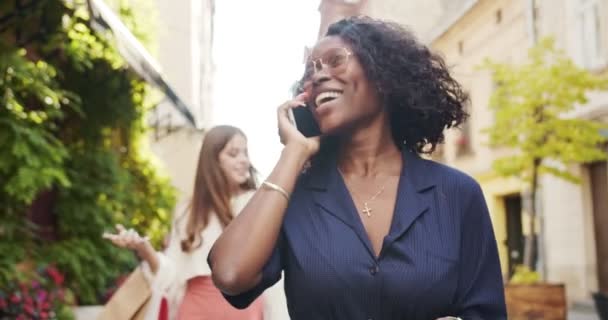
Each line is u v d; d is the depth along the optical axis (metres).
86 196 8.34
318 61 1.92
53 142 7.16
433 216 1.85
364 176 1.92
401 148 2.03
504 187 22.12
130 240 3.75
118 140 10.41
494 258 1.91
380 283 1.76
